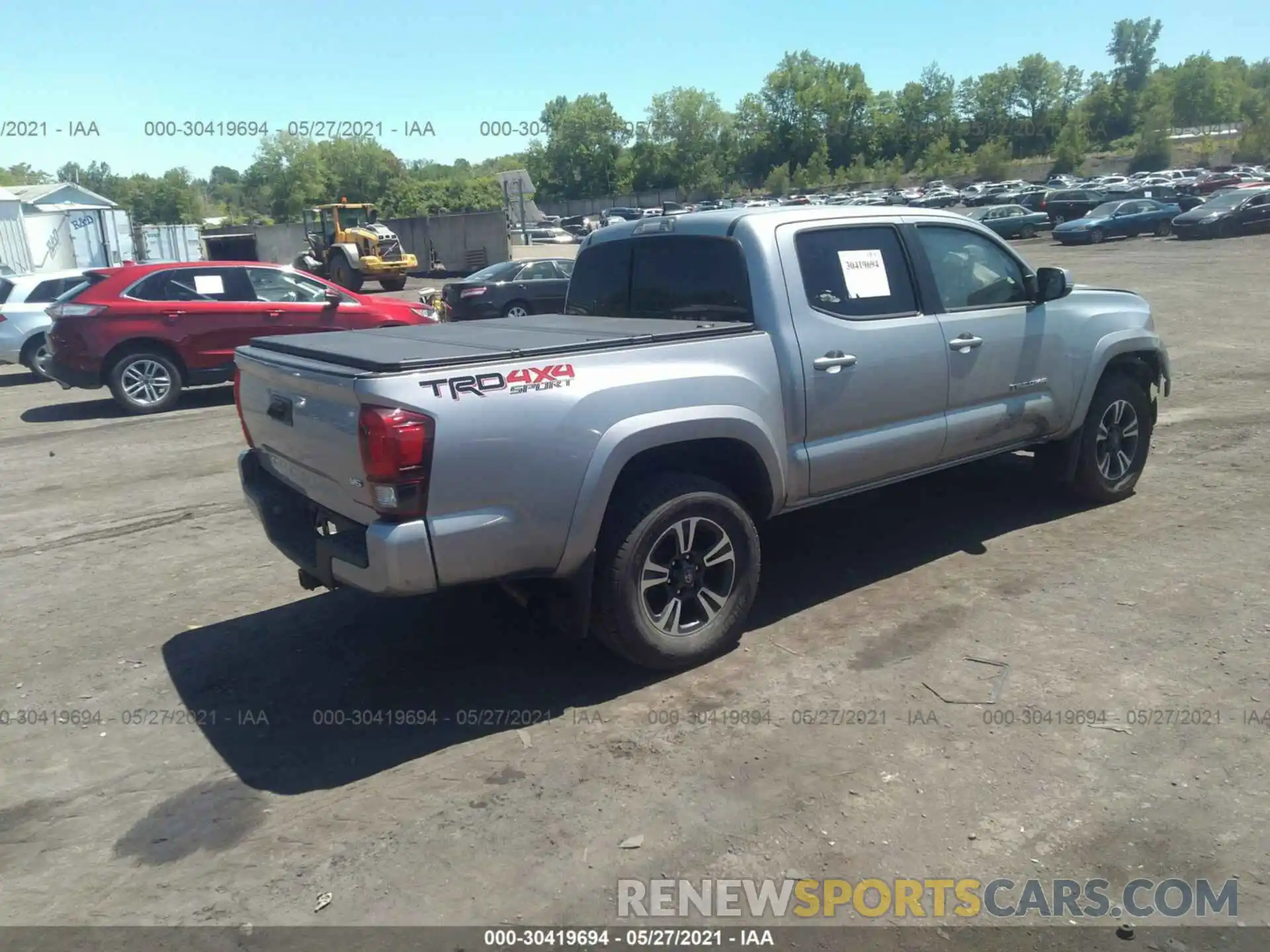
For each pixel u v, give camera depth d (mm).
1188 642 4277
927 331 4973
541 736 3809
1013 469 7070
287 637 4844
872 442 4820
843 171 98500
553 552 3826
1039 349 5539
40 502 7520
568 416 3770
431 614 5043
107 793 3559
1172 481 6676
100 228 31609
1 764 3779
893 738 3654
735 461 4484
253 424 4543
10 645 4895
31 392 13648
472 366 3619
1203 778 3330
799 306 4539
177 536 6594
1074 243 34500
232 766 3703
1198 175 63969
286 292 12039
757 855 3061
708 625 4301
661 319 4941
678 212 5125
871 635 4527
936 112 105250
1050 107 106125
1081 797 3264
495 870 3043
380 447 3449
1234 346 12453
